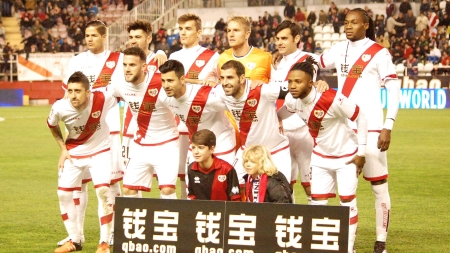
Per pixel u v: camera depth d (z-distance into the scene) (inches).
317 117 229.5
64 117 242.5
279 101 269.7
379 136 241.4
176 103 243.8
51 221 298.5
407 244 258.5
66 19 1262.3
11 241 261.6
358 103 248.5
